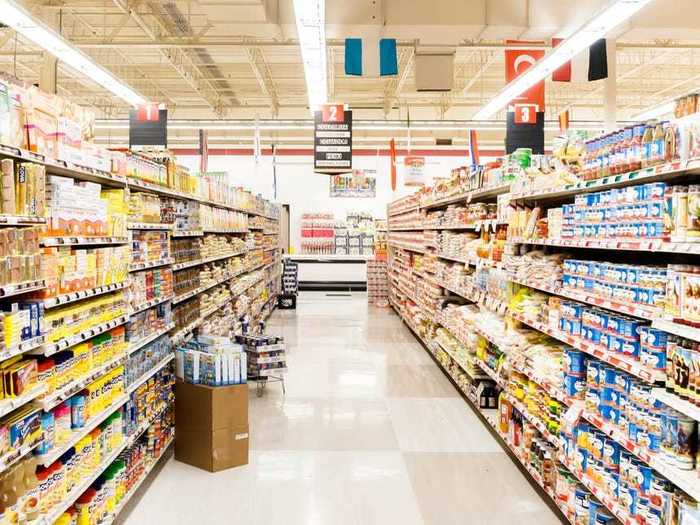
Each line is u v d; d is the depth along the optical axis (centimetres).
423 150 1995
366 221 1986
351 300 1709
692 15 773
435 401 661
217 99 1678
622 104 1725
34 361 270
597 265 337
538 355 423
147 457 430
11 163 247
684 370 249
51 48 704
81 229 322
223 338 521
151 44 1016
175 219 562
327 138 1130
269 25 804
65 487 299
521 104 987
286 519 381
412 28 820
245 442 472
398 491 425
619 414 308
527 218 460
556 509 397
